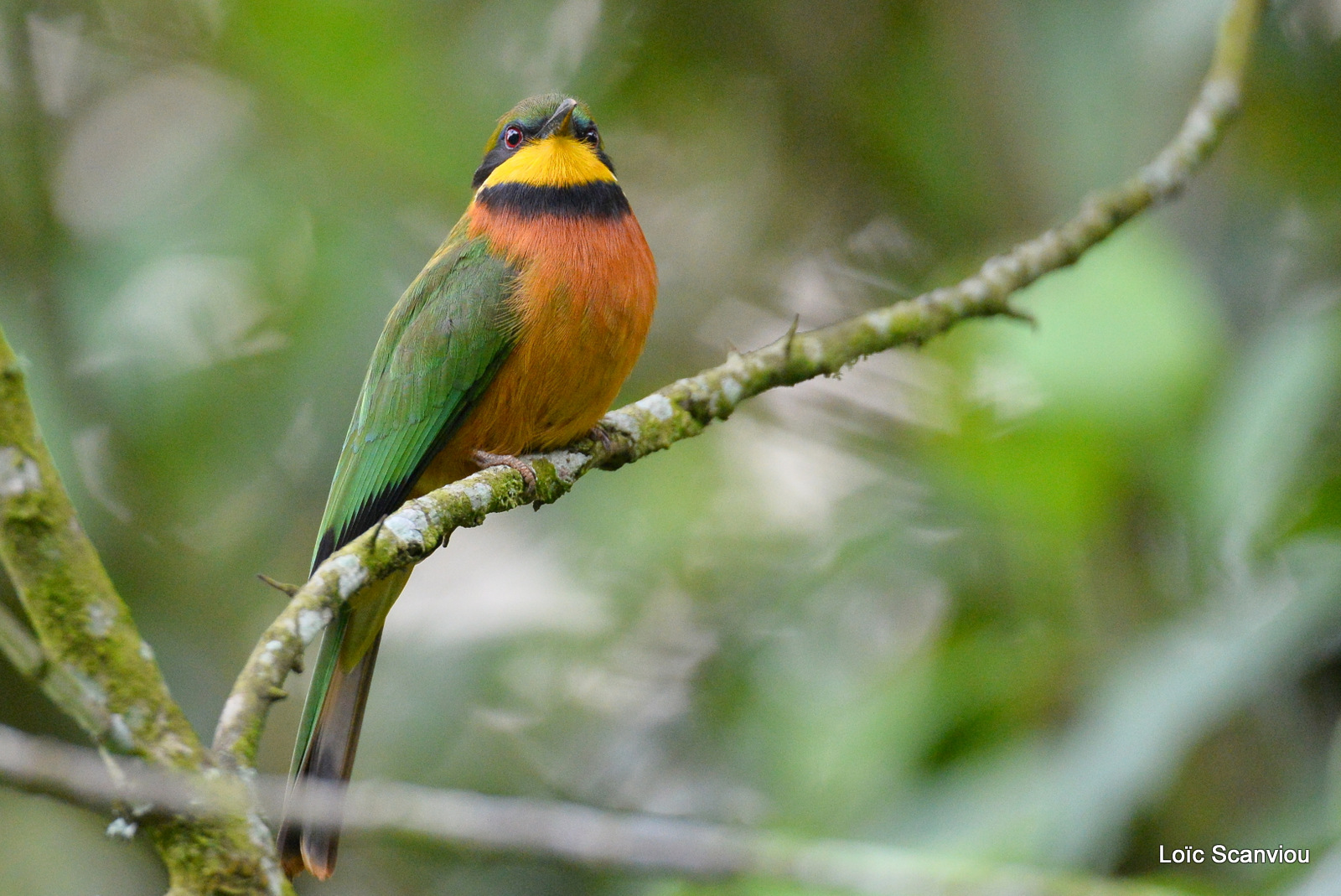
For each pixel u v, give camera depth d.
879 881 6.33
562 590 12.39
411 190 12.58
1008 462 9.12
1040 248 8.52
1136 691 7.35
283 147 12.38
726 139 13.68
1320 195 11.19
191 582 11.95
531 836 6.32
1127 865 8.92
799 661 11.02
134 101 13.44
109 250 11.77
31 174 11.88
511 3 12.70
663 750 11.50
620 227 8.81
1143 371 8.34
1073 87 11.39
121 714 4.68
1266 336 8.12
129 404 11.59
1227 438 7.84
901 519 11.12
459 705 11.60
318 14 12.05
